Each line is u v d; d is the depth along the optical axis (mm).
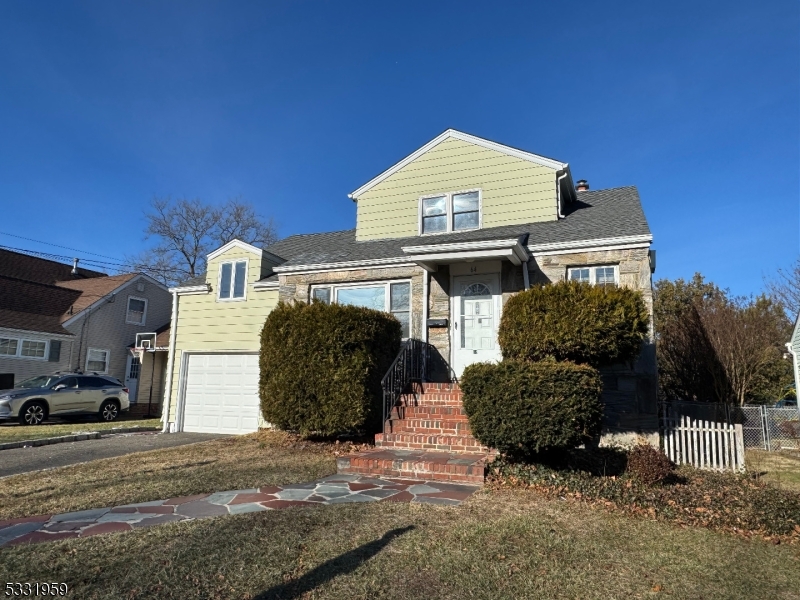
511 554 3904
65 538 4121
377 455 7348
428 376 10578
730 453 8234
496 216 12016
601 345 7305
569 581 3459
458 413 8398
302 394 9109
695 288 22047
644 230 9195
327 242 14586
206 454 8602
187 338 13789
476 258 9961
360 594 3154
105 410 16484
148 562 3570
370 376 9008
